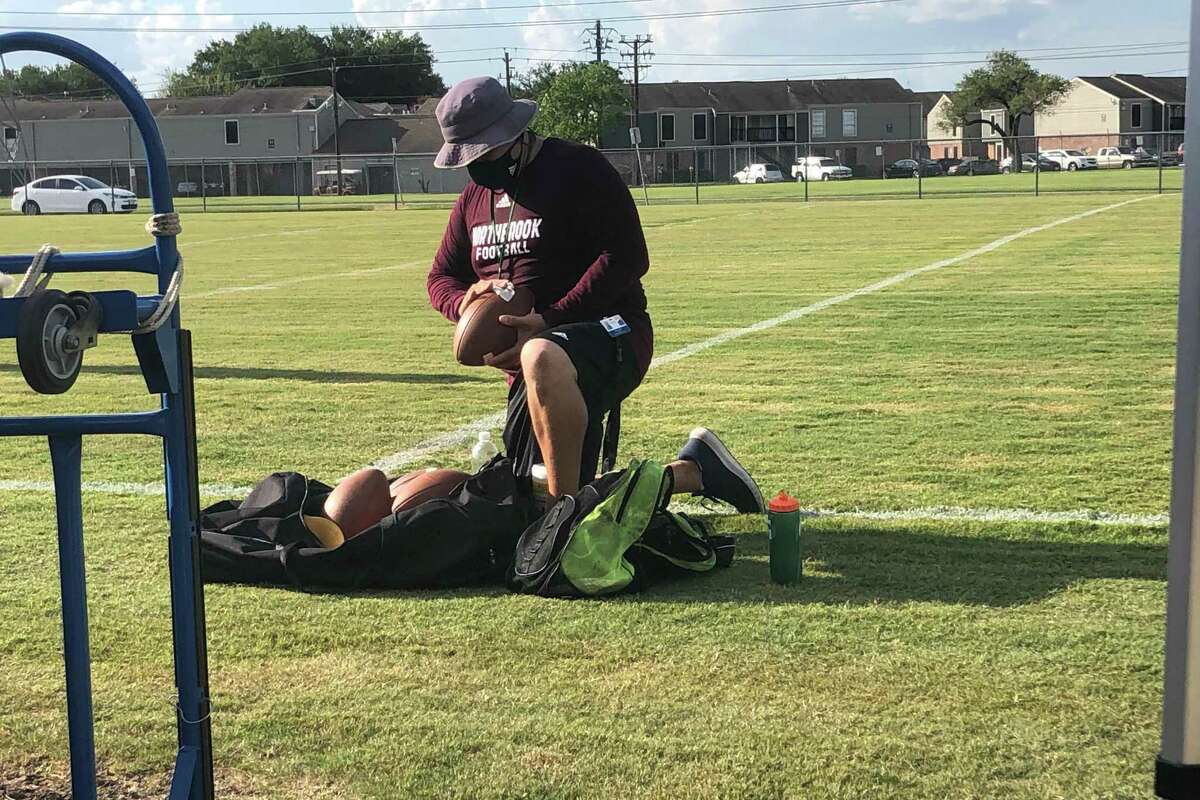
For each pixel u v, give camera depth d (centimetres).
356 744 302
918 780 278
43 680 349
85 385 917
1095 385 798
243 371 951
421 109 10006
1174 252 1697
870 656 352
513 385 479
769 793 273
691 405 764
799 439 659
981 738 298
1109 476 564
